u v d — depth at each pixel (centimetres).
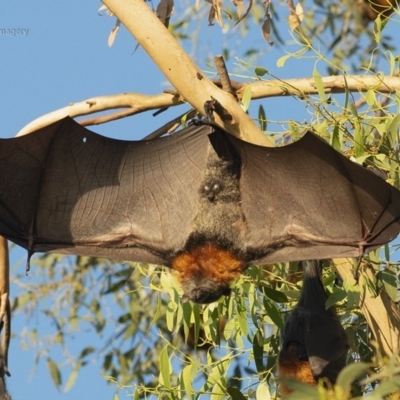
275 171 1839
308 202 1825
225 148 1875
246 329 1997
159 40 1820
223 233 1895
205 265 1898
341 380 1135
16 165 1872
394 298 1834
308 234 1834
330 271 2091
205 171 1912
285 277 2084
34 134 1847
